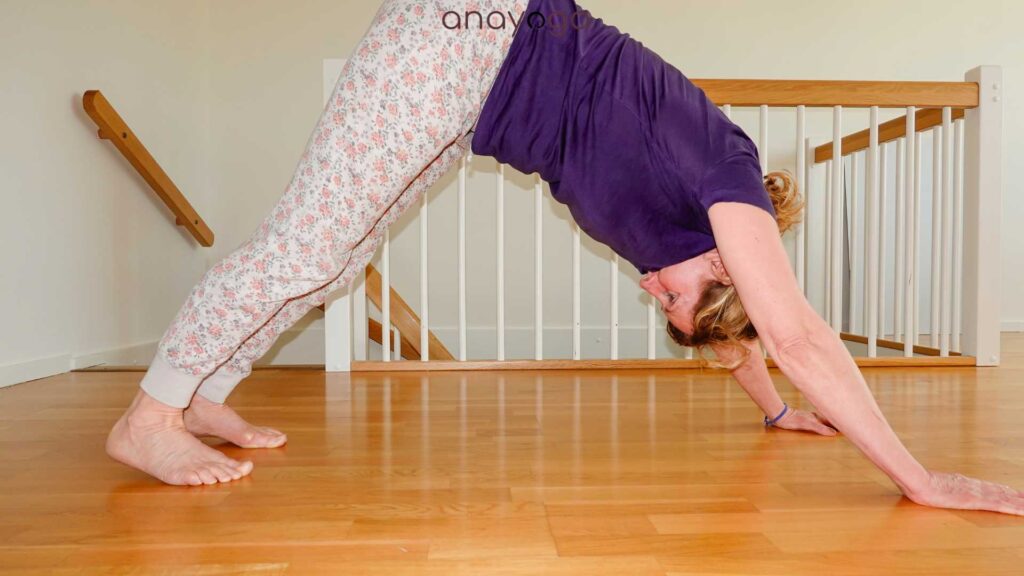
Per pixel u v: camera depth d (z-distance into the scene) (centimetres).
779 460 113
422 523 84
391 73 89
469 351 332
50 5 215
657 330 333
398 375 214
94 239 239
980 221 231
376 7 341
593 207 93
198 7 329
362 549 76
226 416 125
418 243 334
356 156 91
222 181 340
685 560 72
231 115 340
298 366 235
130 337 265
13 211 197
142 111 277
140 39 276
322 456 117
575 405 164
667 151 86
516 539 78
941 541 77
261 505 91
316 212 93
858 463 111
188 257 318
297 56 340
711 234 91
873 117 232
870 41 348
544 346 333
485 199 332
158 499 94
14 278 197
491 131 92
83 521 85
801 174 227
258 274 95
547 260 334
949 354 245
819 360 83
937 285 248
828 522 84
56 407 161
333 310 221
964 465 110
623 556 73
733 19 344
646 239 94
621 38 95
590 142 89
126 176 262
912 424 141
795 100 222
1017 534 79
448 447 123
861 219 329
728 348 105
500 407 162
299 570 70
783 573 69
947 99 229
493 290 334
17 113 199
